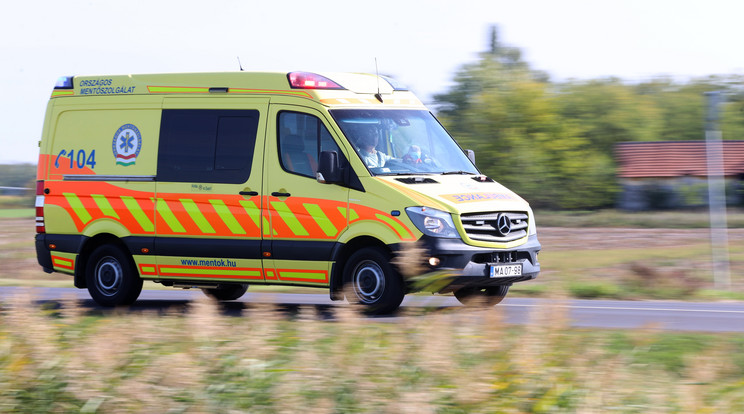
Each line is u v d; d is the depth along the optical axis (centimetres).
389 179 2002
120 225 2264
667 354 1327
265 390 1040
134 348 1145
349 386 1002
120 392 1056
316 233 2034
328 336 1119
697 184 10781
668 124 13475
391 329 1109
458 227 1953
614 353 1204
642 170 11025
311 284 2056
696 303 2405
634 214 10012
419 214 1941
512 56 11606
